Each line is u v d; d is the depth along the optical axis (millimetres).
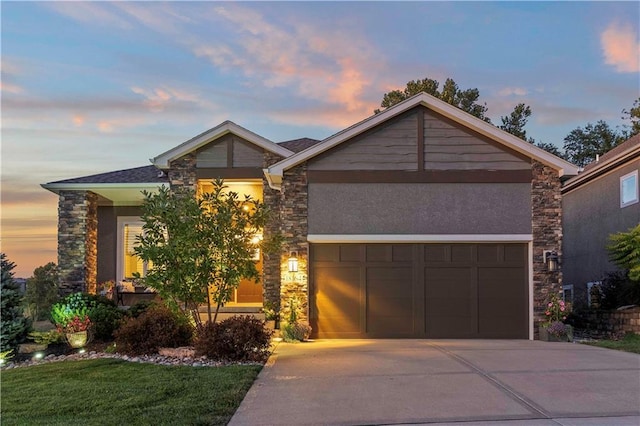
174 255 10938
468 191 14312
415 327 14125
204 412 6727
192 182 16078
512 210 14281
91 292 17609
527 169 14320
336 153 14422
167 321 11172
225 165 16156
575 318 17125
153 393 7629
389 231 14227
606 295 16781
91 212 17734
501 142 14344
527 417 6480
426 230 14234
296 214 14266
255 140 16062
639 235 15117
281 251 14023
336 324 14125
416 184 14312
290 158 14172
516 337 14086
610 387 7926
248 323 10602
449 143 14414
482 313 14156
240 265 11195
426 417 6512
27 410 6910
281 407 7008
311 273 14242
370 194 14328
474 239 14172
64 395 7605
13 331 11727
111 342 12242
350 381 8453
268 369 9484
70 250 17125
